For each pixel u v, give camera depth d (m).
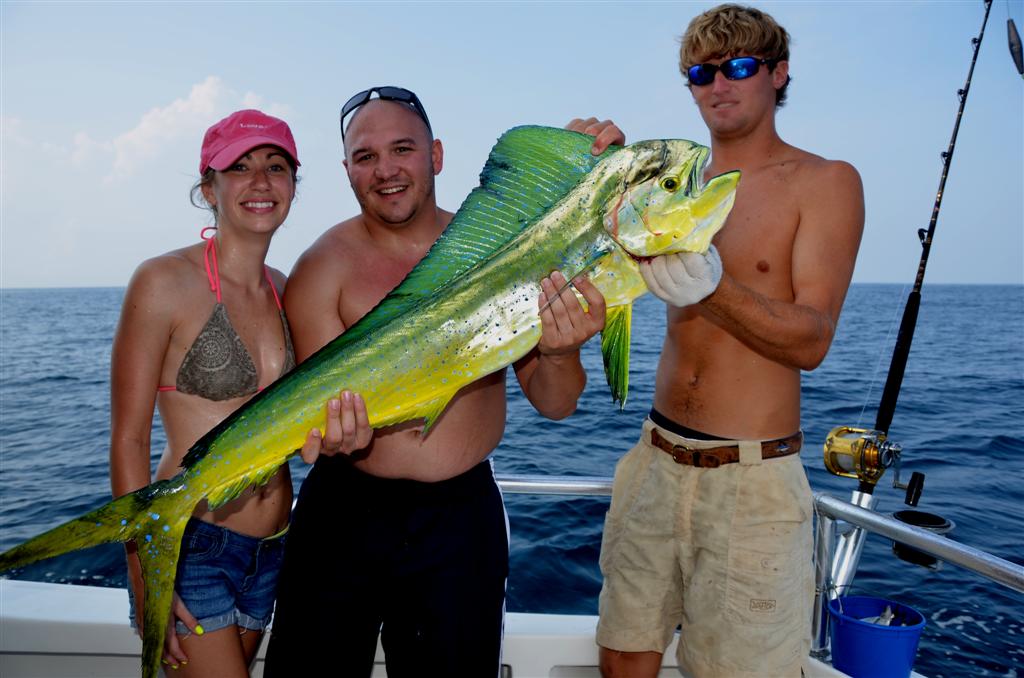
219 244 2.05
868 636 2.36
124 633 2.56
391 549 2.12
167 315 1.94
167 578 1.73
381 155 2.04
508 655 2.67
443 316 1.78
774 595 2.19
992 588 4.28
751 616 2.19
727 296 1.78
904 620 2.45
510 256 1.76
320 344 2.11
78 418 11.17
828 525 2.54
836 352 22.27
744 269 2.36
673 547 2.39
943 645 3.70
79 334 33.72
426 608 2.11
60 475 7.45
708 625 2.26
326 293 2.12
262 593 2.20
